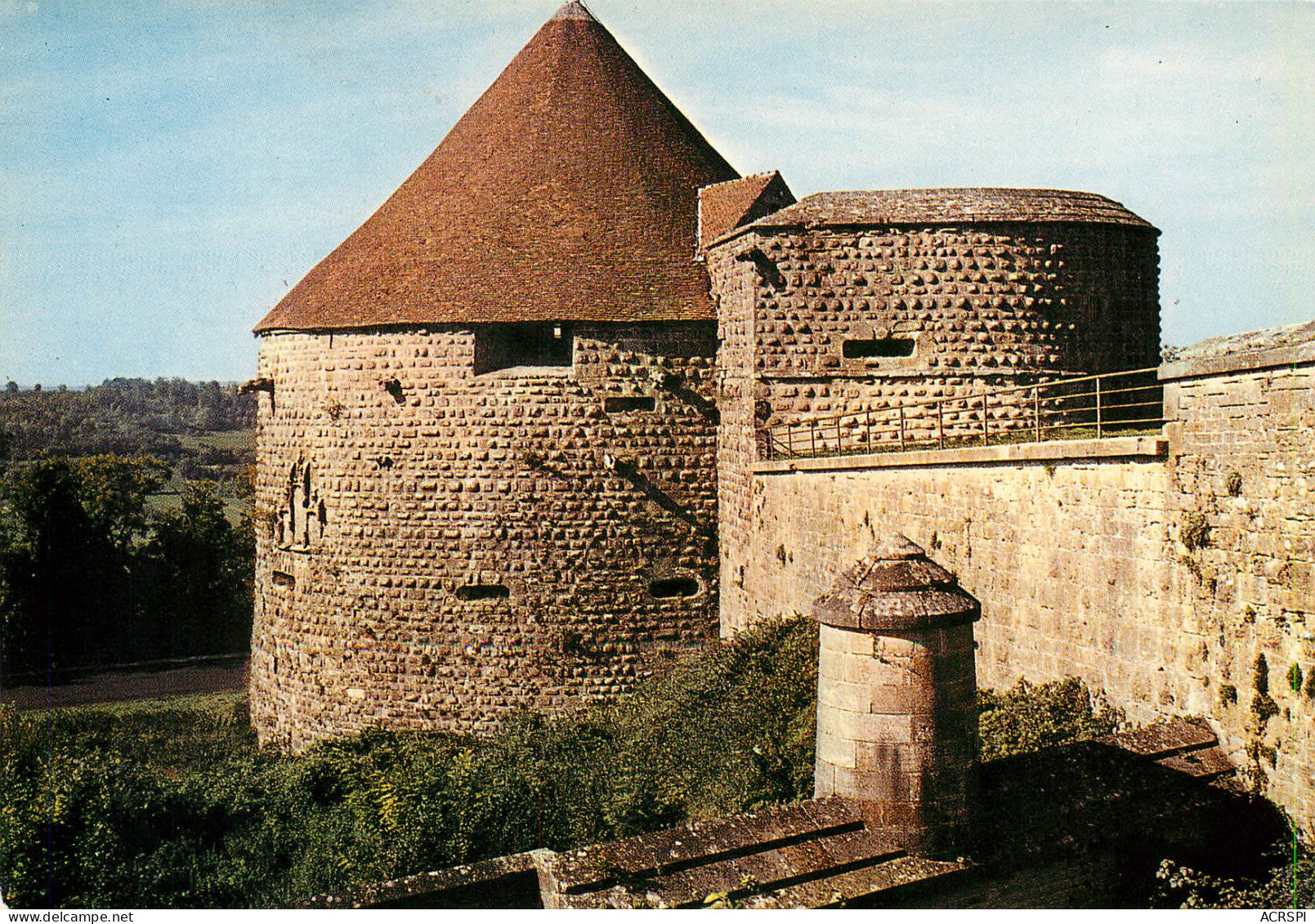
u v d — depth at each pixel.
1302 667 15.19
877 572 15.30
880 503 25.42
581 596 34.47
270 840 24.73
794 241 31.61
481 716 34.47
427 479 34.62
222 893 23.19
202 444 123.06
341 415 35.47
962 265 31.33
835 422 31.64
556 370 34.44
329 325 35.38
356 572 35.38
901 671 14.91
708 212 35.91
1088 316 31.67
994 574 21.72
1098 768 16.12
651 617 34.81
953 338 31.34
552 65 39.53
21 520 60.84
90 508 66.31
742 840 14.88
